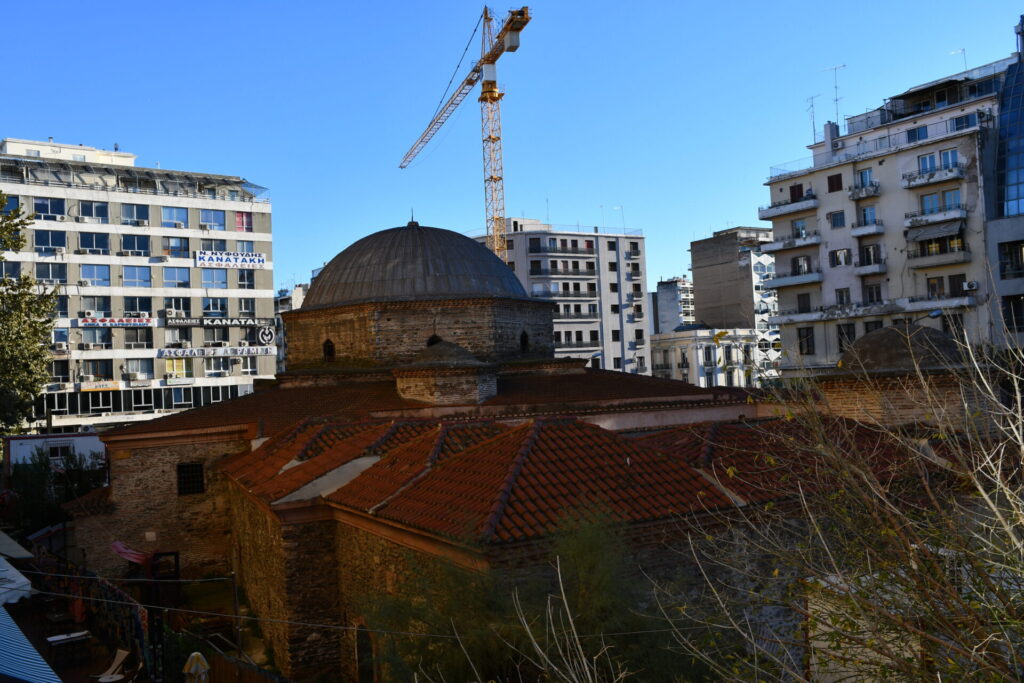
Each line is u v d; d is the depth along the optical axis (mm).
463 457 17219
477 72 103688
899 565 8562
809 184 62250
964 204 53531
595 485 15047
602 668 10578
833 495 9734
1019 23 59344
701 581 14016
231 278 65000
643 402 29703
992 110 55625
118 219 60406
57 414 57688
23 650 15531
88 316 58562
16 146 70938
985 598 7965
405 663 11656
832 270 60438
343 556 18531
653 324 117125
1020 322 51031
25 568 27734
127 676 18969
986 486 9781
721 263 98188
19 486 37969
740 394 32188
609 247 96938
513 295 34062
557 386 31203
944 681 7535
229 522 28953
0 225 37812
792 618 12258
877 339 21891
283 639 18688
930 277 55438
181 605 25438
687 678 10508
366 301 31359
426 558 14664
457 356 28875
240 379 65188
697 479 15703
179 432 28344
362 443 20906
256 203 66625
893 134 60406
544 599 11805
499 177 104312
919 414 19562
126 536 27984
